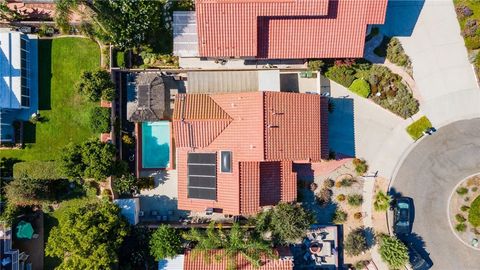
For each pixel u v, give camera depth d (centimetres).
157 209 4884
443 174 4869
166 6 4634
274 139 4153
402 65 4812
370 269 4831
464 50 4853
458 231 4841
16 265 4538
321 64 4619
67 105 4756
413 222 4866
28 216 4722
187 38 4553
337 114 4878
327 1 4009
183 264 4444
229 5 4019
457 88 4862
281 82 4809
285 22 4266
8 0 4678
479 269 4834
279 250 4553
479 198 4825
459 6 4788
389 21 4822
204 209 4412
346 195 4869
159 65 4747
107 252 4125
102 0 4188
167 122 4875
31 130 4747
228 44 4281
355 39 4372
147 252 4609
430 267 4847
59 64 4744
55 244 4200
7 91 4478
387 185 4872
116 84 4747
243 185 4222
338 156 4875
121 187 4672
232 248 4303
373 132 4884
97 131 4619
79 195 4759
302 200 4856
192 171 4450
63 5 4306
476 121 4869
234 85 4638
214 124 4281
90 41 4709
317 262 4762
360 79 4806
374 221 4866
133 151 4844
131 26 4303
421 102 4853
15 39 4488
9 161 4738
